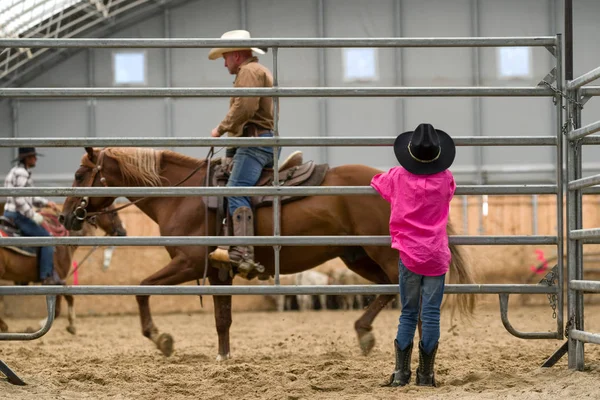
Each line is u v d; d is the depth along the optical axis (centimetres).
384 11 2198
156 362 793
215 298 795
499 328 1258
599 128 541
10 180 1100
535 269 1964
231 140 610
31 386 581
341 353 863
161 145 608
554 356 614
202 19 2188
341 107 2186
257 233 733
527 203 2108
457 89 609
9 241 596
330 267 1958
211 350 960
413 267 563
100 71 2167
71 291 600
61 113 2147
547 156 2167
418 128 565
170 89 602
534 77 2183
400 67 2183
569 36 615
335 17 2192
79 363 777
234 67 770
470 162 2177
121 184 798
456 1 2195
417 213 566
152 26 2183
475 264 711
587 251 1986
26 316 1844
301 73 2178
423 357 576
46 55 2091
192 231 768
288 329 1385
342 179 727
